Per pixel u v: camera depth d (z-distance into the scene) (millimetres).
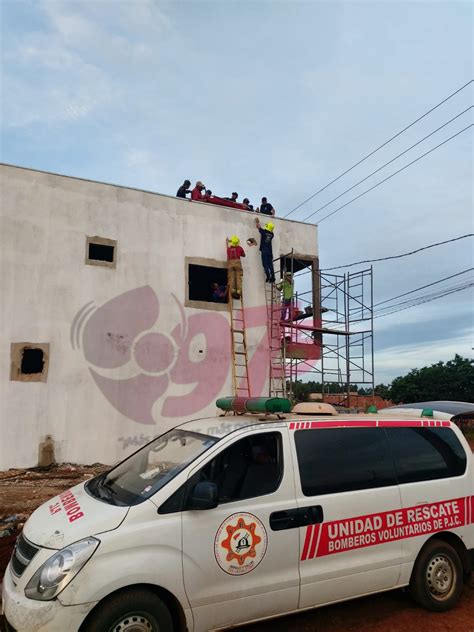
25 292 10555
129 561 3186
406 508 4359
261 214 13930
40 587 3061
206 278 14820
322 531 3900
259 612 3600
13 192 10734
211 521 3514
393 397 40031
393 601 4637
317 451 4184
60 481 9258
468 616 4371
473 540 4703
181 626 3371
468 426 20156
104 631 3094
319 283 14461
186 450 4004
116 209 11781
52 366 10578
